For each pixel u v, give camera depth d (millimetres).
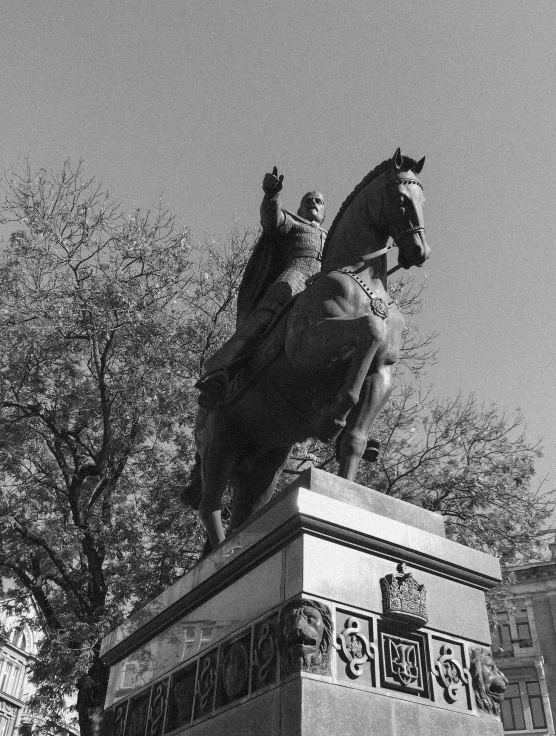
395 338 3760
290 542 2783
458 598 2984
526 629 27625
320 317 3619
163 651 3598
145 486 11820
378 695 2490
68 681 9266
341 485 3020
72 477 11367
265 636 2682
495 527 11188
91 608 10375
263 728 2453
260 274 4641
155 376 11062
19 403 11188
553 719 25812
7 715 34469
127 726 3736
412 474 11727
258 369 4051
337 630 2555
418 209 3740
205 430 4453
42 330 10461
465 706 2707
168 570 10227
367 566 2795
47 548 10594
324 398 3709
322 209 4898
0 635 11484
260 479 4488
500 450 12102
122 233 11914
